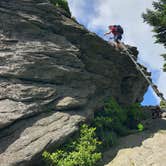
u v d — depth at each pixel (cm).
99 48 2109
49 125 1698
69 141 1714
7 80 1712
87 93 1928
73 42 2016
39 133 1650
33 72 1780
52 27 1939
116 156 1777
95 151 1762
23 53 1783
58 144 1667
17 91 1703
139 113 2261
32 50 1812
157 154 1750
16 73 1733
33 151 1581
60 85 1862
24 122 1664
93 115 1916
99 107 2023
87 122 1853
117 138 1973
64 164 1609
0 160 1523
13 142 1590
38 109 1714
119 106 2150
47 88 1791
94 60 2086
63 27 1980
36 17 1894
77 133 1764
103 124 1950
